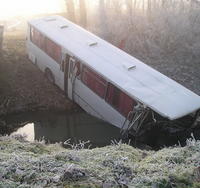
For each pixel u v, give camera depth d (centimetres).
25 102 1406
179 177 525
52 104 1407
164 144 1040
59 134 1258
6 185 487
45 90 1471
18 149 650
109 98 1199
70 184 494
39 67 1584
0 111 1359
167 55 1827
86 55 1285
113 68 1203
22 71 1565
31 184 497
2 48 1691
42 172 530
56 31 1468
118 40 1869
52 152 661
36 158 578
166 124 1068
